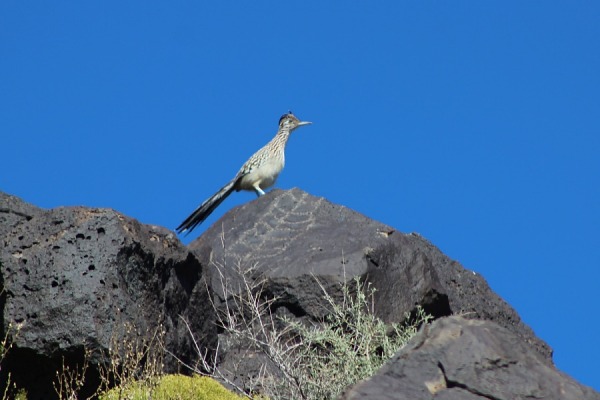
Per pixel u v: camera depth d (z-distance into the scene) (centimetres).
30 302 1461
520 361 1109
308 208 2009
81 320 1431
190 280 1659
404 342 1536
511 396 1076
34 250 1509
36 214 1595
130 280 1509
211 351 1688
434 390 1077
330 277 1759
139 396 1367
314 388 1446
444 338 1125
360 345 1512
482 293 2080
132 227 1557
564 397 1079
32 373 1462
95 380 1448
